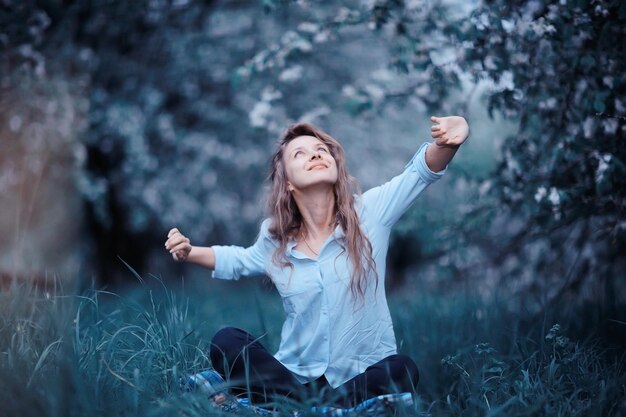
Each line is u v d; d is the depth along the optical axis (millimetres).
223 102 8672
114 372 2805
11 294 3482
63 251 7188
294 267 3143
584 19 3711
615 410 2779
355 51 8992
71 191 7445
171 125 8398
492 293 4758
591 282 4656
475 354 3490
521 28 3807
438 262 5387
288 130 3396
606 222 4148
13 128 5852
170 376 2977
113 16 7020
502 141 4969
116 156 8352
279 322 5926
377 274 3104
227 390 2922
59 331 3014
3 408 2445
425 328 4441
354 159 9438
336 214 3178
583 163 4012
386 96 4988
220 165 9383
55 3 6516
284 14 8109
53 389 2520
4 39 5164
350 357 3025
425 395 3506
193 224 9258
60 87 6176
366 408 2725
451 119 3062
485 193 4621
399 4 4504
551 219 4160
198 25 7676
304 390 2816
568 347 3188
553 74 4039
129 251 8938
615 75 3732
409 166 3234
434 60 4523
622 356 3256
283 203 3258
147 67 7934
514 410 2705
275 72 5188
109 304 4691
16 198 6207
